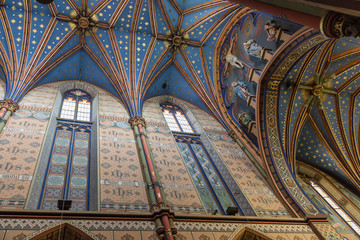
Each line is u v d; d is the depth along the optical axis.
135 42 18.12
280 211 12.23
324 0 7.05
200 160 14.66
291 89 15.34
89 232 8.79
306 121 16.75
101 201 10.27
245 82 16.03
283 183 13.02
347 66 15.63
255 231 10.49
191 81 18.94
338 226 13.80
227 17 17.08
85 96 17.25
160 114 17.14
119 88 17.14
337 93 16.34
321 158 17.17
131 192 11.01
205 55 18.84
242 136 15.85
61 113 15.23
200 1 17.36
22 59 15.76
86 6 16.92
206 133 16.23
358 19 7.20
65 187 11.12
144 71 17.98
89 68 17.88
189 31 18.58
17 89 14.59
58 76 17.38
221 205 12.30
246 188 12.96
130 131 14.48
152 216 9.84
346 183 16.48
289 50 13.31
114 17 17.48
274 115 15.05
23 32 16.08
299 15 8.30
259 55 14.75
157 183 11.39
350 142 16.67
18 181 9.99
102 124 14.34
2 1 15.50
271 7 8.88
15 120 12.73
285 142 14.82
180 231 9.71
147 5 17.45
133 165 12.31
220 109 17.52
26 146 11.51
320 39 12.25
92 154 12.79
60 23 16.81
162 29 18.34
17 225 8.38
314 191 16.12
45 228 8.50
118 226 9.25
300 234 10.86
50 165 11.81
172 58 19.02
